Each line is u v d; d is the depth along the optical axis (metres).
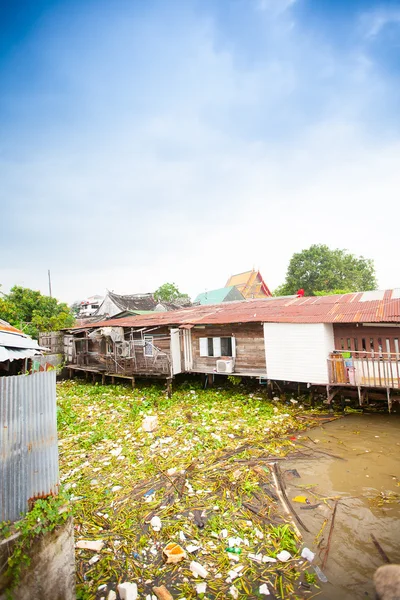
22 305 27.66
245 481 8.04
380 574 4.98
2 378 4.08
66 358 24.61
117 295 39.53
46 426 4.41
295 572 5.29
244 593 4.94
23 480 4.17
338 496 7.35
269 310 16.62
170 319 18.83
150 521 6.69
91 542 6.03
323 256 38.16
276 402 14.38
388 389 11.80
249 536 6.13
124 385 19.69
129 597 4.79
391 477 8.04
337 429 11.32
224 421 12.38
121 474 8.74
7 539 3.92
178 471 8.72
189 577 5.26
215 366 16.89
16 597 3.92
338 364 12.80
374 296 15.79
